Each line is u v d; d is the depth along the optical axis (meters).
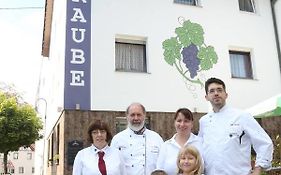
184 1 14.30
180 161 4.36
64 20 12.78
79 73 11.98
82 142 11.43
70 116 11.52
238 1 15.03
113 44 12.64
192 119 4.86
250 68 14.66
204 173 4.51
